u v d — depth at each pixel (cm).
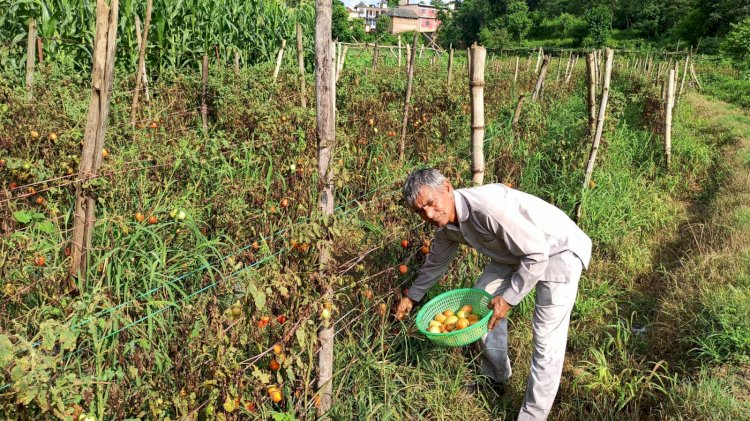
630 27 6900
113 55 310
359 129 725
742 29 2608
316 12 282
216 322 253
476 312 358
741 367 395
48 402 201
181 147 508
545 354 326
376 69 1228
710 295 461
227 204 477
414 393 359
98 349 263
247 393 276
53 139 459
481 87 422
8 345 188
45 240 378
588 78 686
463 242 337
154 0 873
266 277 271
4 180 428
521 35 7869
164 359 289
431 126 761
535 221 315
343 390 349
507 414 369
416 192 294
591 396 377
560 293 318
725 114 1373
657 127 1025
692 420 341
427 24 11725
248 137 668
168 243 427
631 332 451
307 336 288
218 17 1027
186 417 237
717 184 842
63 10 781
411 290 369
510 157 653
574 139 761
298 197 476
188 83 768
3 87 525
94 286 342
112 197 397
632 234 657
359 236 464
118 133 574
